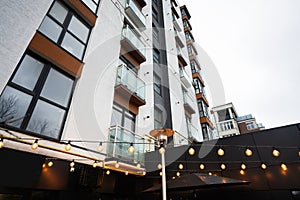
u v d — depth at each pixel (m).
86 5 7.20
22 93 4.41
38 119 4.58
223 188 5.85
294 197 4.89
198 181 4.61
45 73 5.09
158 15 16.92
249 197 5.40
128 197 6.61
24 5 4.70
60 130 5.04
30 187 3.66
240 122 38.66
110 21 8.62
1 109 3.92
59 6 6.21
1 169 3.28
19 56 4.23
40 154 4.05
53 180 4.19
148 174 6.98
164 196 3.52
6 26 4.17
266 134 5.90
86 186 4.80
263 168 5.38
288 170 5.21
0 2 4.23
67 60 5.72
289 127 5.67
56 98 5.20
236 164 5.98
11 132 3.88
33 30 4.73
